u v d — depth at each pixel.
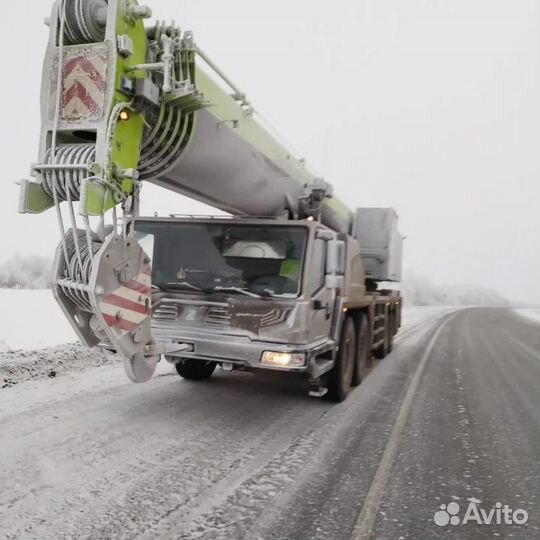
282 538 2.47
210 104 3.56
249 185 4.65
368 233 8.70
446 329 16.05
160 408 4.68
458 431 4.43
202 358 4.32
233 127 4.11
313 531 2.56
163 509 2.71
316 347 4.45
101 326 3.01
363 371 6.60
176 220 5.00
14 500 2.72
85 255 3.05
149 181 3.84
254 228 4.70
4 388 4.95
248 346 4.15
